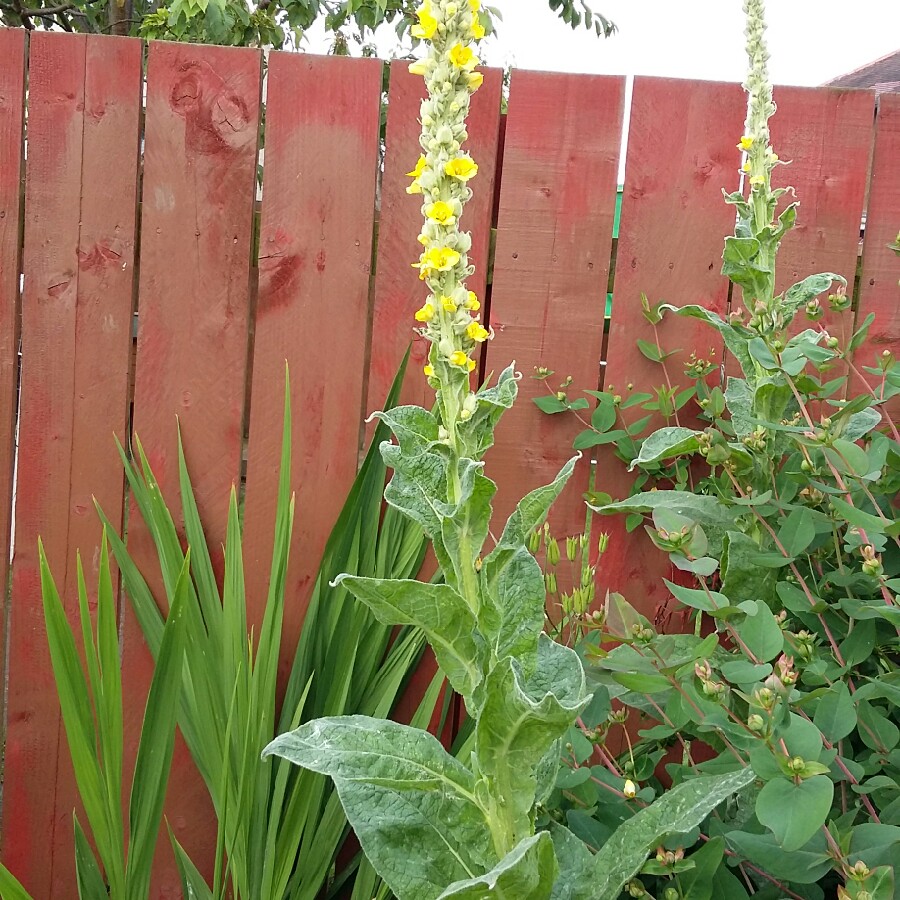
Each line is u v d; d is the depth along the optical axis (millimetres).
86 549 2010
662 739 1626
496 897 952
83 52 1896
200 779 2006
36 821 2043
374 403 1976
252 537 2018
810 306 1735
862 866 985
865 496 1584
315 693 1860
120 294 1958
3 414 1987
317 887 1688
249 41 3246
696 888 1142
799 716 1150
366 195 1927
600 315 1968
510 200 1943
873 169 1941
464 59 979
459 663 1017
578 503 2020
